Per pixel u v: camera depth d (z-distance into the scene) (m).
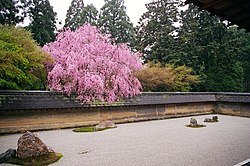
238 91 24.23
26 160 5.32
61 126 10.53
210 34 23.22
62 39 12.46
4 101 8.97
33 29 21.83
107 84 12.17
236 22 4.20
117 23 29.28
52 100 10.33
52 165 5.24
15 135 8.79
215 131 9.98
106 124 10.77
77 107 10.88
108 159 5.74
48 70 11.62
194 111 16.84
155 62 22.42
